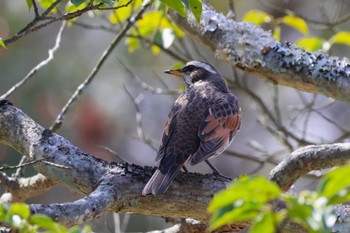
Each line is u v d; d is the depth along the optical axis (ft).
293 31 66.54
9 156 56.08
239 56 37.88
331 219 18.70
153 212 30.32
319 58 36.35
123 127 64.69
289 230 29.37
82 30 62.69
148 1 40.70
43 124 60.23
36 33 61.31
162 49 46.80
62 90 61.00
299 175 29.94
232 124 37.99
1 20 58.85
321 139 47.60
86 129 62.49
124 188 29.48
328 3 62.23
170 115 37.42
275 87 47.60
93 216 26.91
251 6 64.80
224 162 68.90
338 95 35.88
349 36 43.32
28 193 37.14
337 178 18.49
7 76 59.31
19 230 21.12
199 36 39.50
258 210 18.99
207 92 39.14
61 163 30.32
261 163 46.73
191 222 35.65
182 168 36.04
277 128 47.01
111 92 63.21
